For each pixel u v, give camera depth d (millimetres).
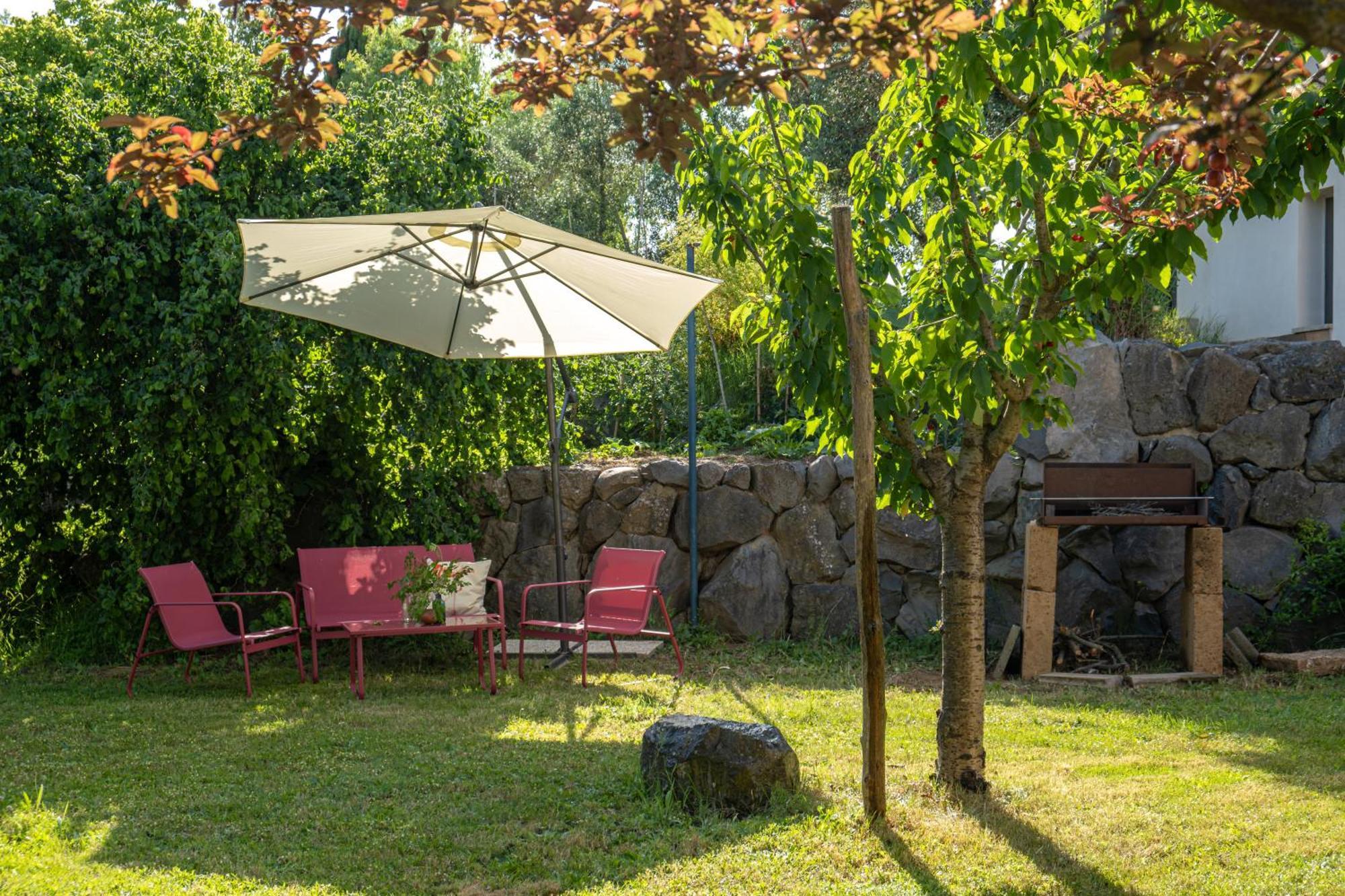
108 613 8773
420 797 5129
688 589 10031
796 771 5094
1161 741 6199
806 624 9789
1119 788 5219
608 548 8945
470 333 7191
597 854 4348
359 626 7910
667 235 18219
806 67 2951
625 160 25578
